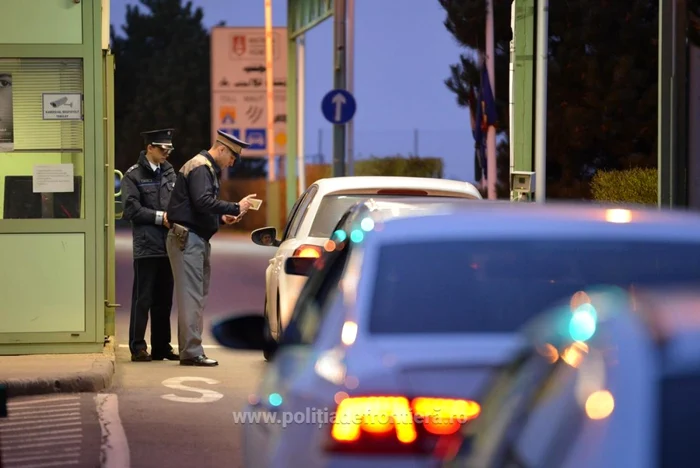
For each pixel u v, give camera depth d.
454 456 6.33
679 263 9.39
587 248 9.55
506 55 79.00
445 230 9.78
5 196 26.06
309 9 97.81
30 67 26.25
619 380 4.31
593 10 71.25
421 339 8.88
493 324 9.20
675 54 30.44
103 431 18.70
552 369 4.98
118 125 181.38
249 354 28.52
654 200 49.66
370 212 10.68
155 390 22.70
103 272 26.06
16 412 20.34
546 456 4.65
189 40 180.12
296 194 110.38
